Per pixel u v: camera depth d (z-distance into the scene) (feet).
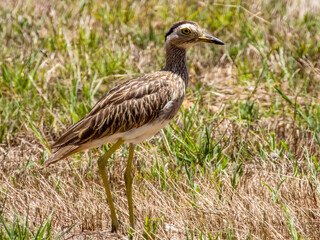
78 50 47.88
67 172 35.29
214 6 57.16
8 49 48.96
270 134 38.06
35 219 29.78
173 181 33.32
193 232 29.22
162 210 30.91
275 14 56.44
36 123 40.16
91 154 37.01
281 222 29.43
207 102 43.24
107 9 56.54
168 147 36.17
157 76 31.40
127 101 29.81
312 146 37.60
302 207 30.25
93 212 31.14
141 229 29.81
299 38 50.11
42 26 52.95
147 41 51.67
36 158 36.94
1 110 40.65
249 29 50.16
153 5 57.72
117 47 49.85
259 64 48.70
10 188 33.06
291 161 35.76
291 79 44.68
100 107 29.78
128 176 30.37
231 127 39.86
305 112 40.52
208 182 33.30
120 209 31.50
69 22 53.57
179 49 32.42
